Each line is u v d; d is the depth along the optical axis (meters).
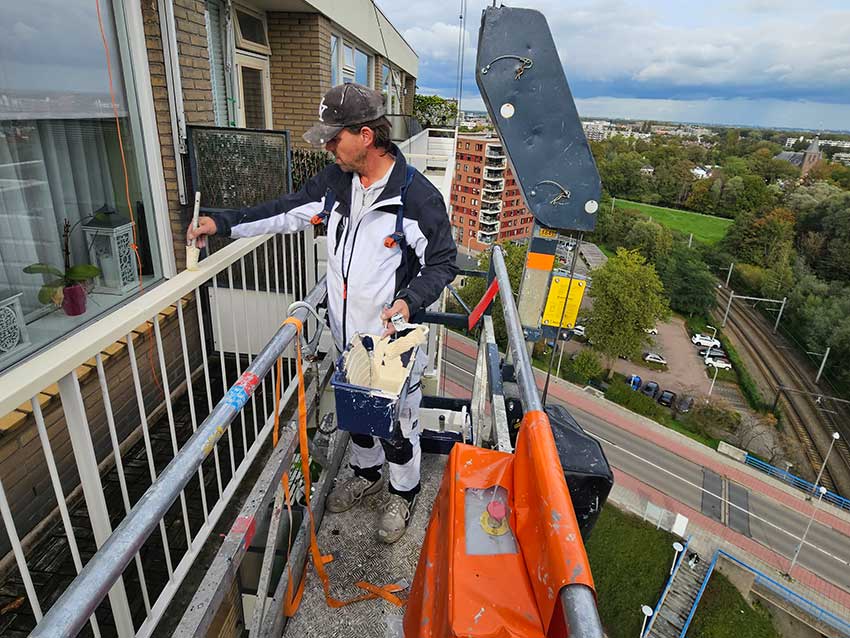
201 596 1.07
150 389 3.23
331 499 2.05
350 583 1.78
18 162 2.60
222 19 5.12
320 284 1.94
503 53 2.05
